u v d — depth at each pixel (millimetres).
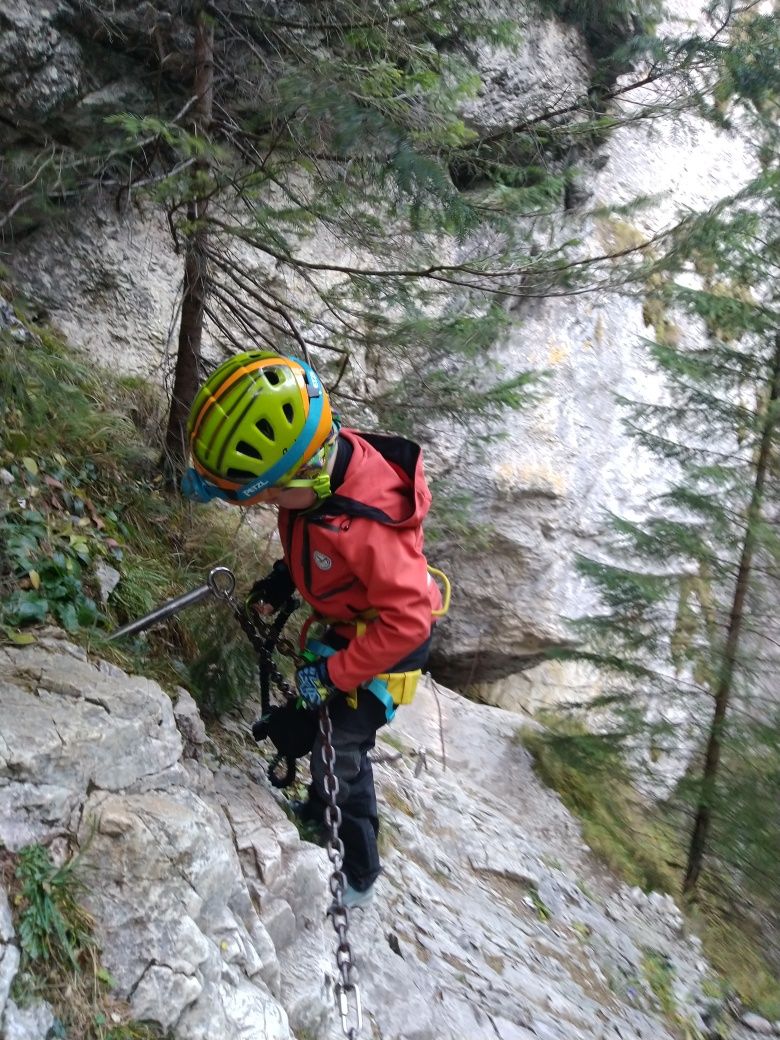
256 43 4469
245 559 4578
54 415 3951
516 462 7938
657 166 9398
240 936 2361
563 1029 3625
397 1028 2869
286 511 2844
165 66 4910
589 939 5086
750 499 6676
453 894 4426
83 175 4566
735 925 7312
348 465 2771
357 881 3197
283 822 3074
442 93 3879
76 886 2076
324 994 2652
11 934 1872
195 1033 2033
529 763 7316
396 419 4875
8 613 2854
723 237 4613
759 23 4664
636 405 6883
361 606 2818
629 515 9062
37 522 3342
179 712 3146
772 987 6406
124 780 2408
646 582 6719
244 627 3156
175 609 3162
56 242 5227
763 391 7016
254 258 5625
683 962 5824
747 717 6910
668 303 5918
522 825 6422
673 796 7305
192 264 4387
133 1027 1949
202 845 2348
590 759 7199
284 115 3824
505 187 4121
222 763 3314
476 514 7590
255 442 2570
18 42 4406
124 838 2217
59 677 2578
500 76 6363
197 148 3430
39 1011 1830
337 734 2945
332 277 6020
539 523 8211
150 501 4316
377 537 2672
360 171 4078
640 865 7250
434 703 7438
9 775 2148
